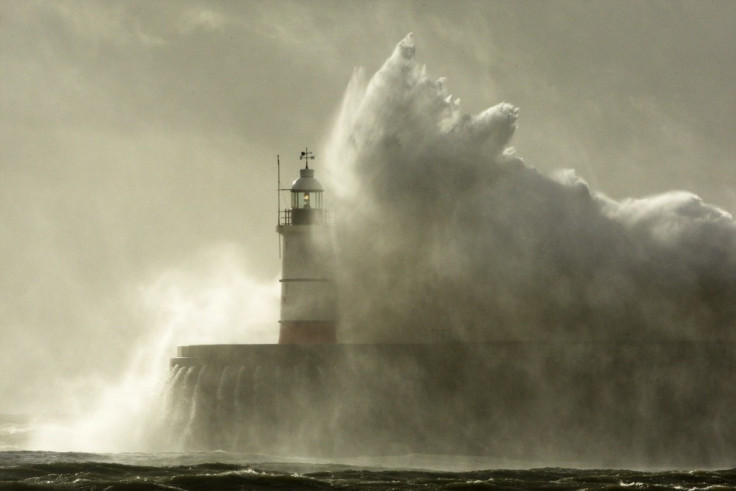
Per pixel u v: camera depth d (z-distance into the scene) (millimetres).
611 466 146625
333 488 118625
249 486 118938
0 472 124750
